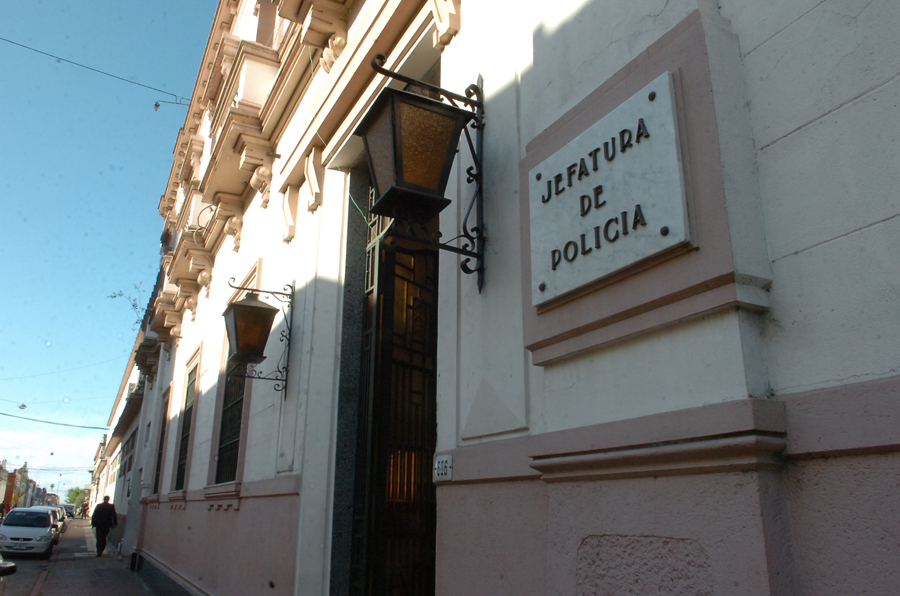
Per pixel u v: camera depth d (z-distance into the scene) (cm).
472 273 325
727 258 173
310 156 618
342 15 576
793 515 162
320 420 531
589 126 231
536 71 274
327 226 589
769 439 162
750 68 193
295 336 605
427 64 457
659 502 188
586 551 212
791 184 176
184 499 1001
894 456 143
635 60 217
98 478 6931
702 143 187
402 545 450
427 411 479
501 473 271
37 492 10100
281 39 770
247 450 698
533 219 249
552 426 238
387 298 409
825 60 172
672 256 190
